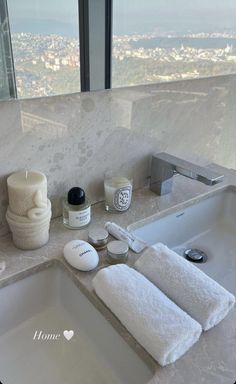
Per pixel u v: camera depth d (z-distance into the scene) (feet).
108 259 2.18
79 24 2.25
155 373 1.53
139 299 1.73
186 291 1.80
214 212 3.42
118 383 1.82
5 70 2.04
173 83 3.00
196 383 1.50
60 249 2.29
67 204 2.48
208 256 3.00
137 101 2.79
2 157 2.17
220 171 3.67
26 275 2.12
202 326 1.70
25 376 1.83
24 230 2.16
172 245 3.10
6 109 2.06
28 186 2.08
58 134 2.38
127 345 1.72
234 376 1.53
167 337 1.55
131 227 2.62
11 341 2.06
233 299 1.79
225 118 3.76
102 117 2.59
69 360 1.94
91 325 2.02
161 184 3.06
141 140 2.98
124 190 2.72
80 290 2.02
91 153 2.65
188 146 3.48
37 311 2.28
